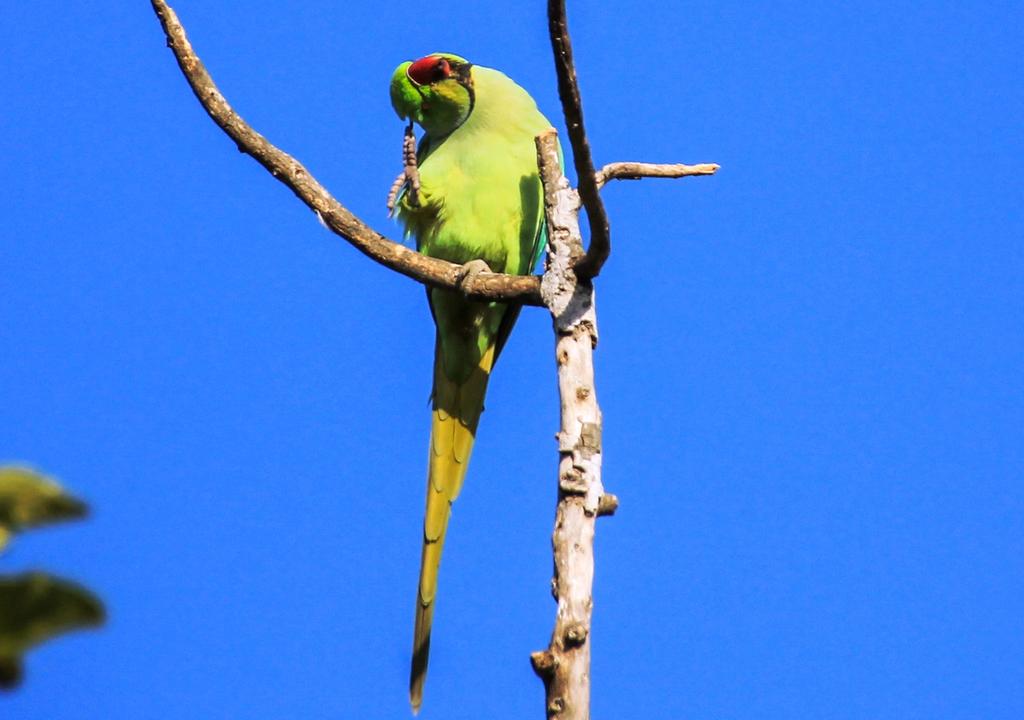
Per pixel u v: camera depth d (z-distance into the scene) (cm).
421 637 1106
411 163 1105
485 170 1301
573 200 965
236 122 1052
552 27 804
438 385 1292
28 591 333
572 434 866
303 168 1061
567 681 765
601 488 848
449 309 1262
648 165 1037
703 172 1053
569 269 932
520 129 1325
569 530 825
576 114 833
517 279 989
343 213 1052
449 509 1255
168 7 1048
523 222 1309
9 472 333
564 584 804
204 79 1052
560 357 905
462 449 1274
